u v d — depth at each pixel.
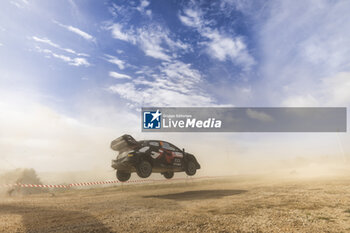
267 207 4.18
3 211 4.96
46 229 3.39
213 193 6.99
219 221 3.37
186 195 6.92
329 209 3.76
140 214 4.11
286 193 5.74
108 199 6.75
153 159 7.94
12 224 3.74
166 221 3.53
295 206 4.12
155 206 4.96
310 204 4.22
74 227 3.43
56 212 4.76
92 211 4.69
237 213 3.82
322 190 5.82
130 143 7.61
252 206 4.34
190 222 3.40
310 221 3.15
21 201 6.99
